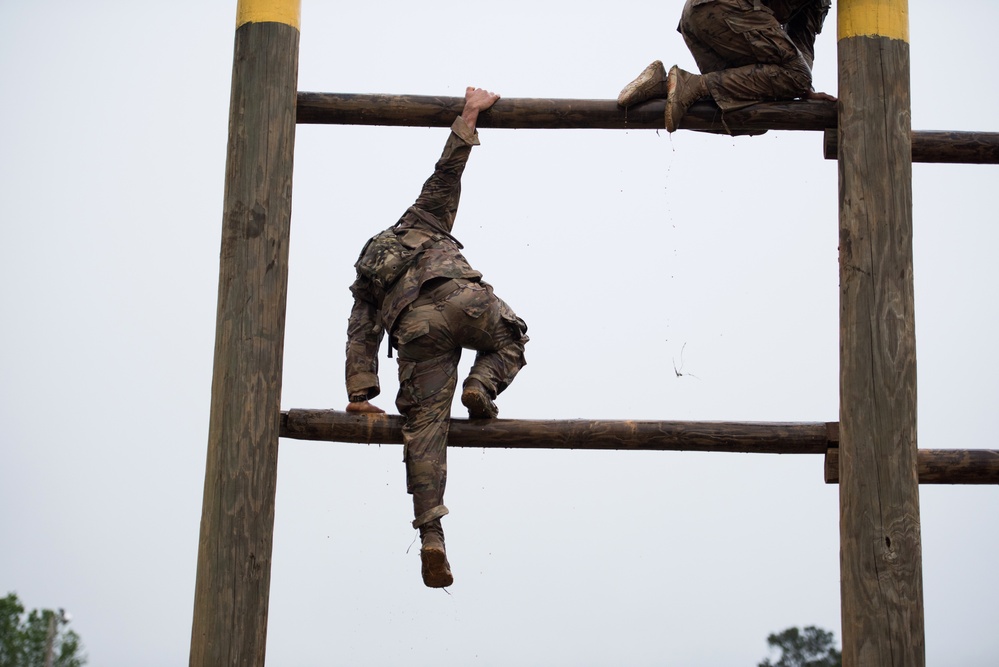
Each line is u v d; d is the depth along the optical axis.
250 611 7.25
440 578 7.74
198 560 7.38
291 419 7.96
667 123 8.05
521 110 8.15
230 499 7.34
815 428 7.91
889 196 7.68
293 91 7.84
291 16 7.88
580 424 8.00
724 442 7.93
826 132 8.08
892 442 7.44
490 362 8.07
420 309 7.95
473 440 8.01
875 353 7.52
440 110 8.14
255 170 7.67
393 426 8.00
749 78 8.05
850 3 7.87
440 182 8.13
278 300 7.60
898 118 7.76
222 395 7.46
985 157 8.16
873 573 7.30
